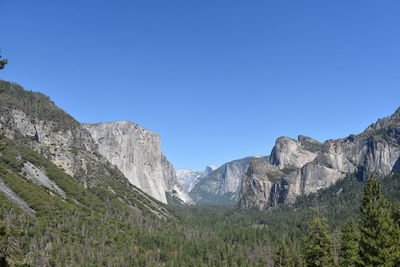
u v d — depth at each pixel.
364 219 69.94
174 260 176.00
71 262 140.38
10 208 162.25
